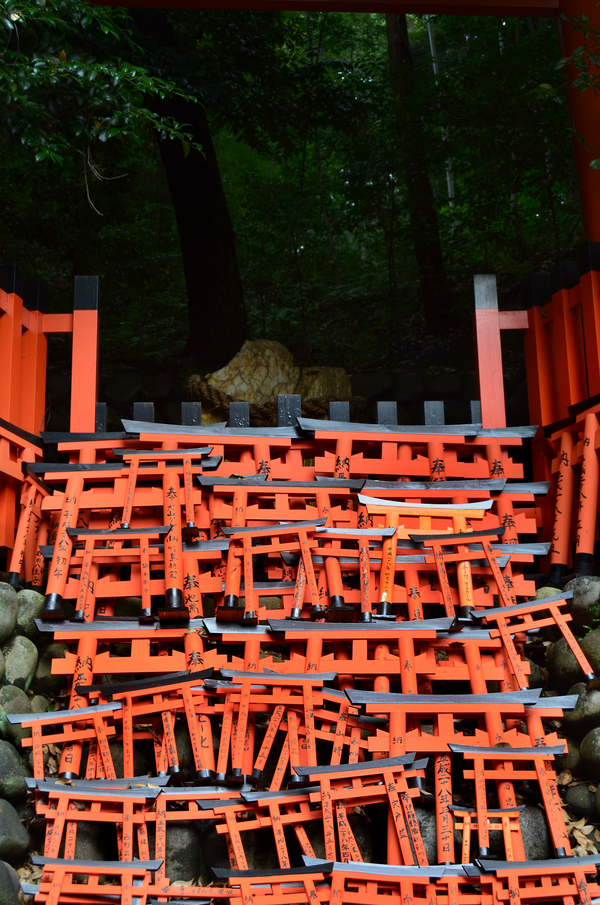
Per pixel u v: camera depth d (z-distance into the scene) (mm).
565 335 3990
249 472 3578
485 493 3654
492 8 5539
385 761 2809
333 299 10281
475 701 2969
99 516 3445
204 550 3289
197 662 3045
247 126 7637
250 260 9164
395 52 9047
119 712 2916
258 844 2848
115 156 6758
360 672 3055
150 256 8391
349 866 2619
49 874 2533
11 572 3270
